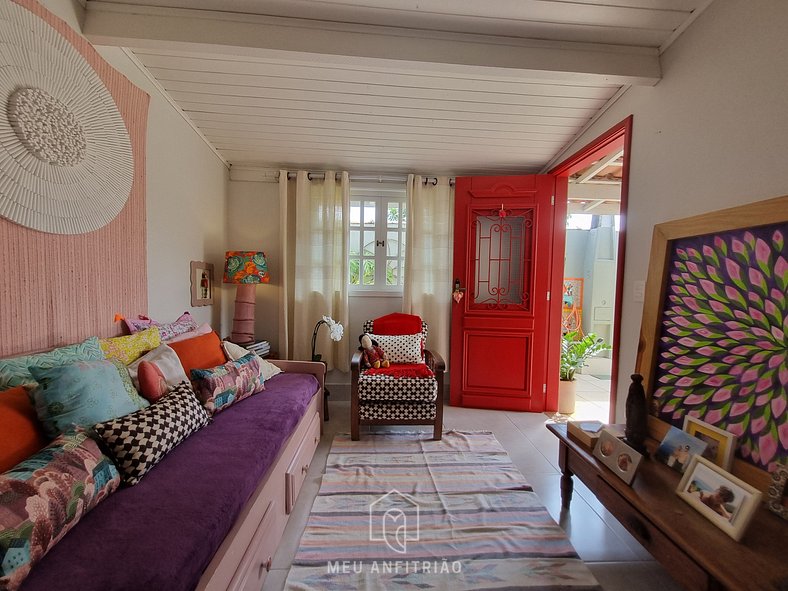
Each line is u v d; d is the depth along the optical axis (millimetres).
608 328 4668
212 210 2590
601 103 2072
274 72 1817
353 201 3143
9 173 1040
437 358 2387
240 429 1344
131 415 1054
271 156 2754
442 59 1561
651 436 1503
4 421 839
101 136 1397
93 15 1391
